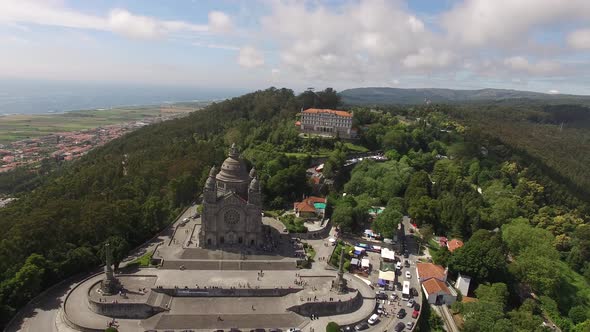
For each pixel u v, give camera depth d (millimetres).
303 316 127625
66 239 149625
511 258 193500
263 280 141625
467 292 155875
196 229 177375
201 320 121375
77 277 138625
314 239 182375
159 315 122250
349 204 197625
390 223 183625
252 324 121438
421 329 131000
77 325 113562
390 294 144500
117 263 142875
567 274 192125
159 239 172500
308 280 143750
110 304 119438
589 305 167875
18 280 120125
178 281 136375
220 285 135625
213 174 157875
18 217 175500
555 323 149125
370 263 166875
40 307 122250
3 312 113375
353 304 133500
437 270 155625
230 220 158500
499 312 125875
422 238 197750
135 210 174000
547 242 182000
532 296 166250
